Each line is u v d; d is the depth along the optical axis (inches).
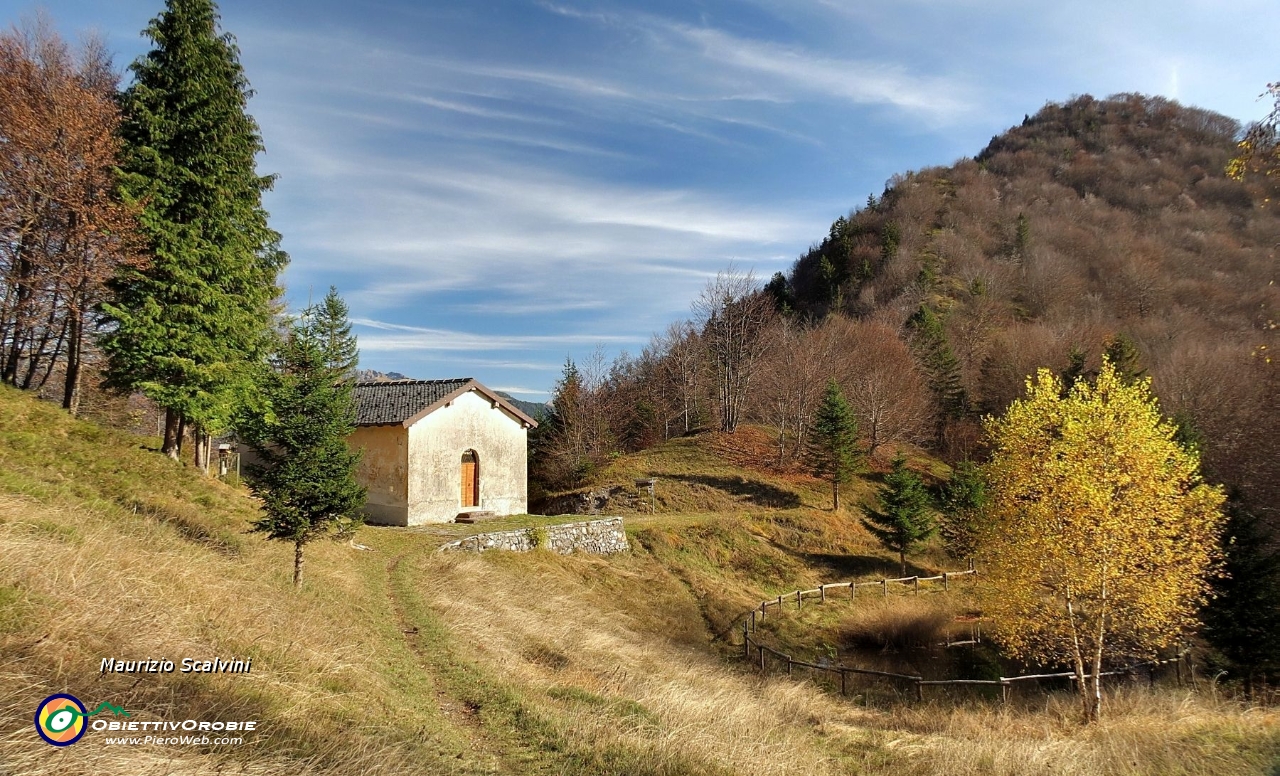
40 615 254.7
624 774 295.0
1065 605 688.4
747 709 469.4
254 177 799.7
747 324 1993.1
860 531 1379.2
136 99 698.8
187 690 255.3
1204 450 1166.3
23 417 619.5
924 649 909.8
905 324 2598.4
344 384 517.0
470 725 342.6
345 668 349.1
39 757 180.5
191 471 738.2
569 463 1583.4
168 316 705.0
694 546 1154.0
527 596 701.3
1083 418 669.3
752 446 1749.5
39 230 695.7
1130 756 394.3
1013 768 378.6
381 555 733.9
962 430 1982.0
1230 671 692.1
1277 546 958.4
